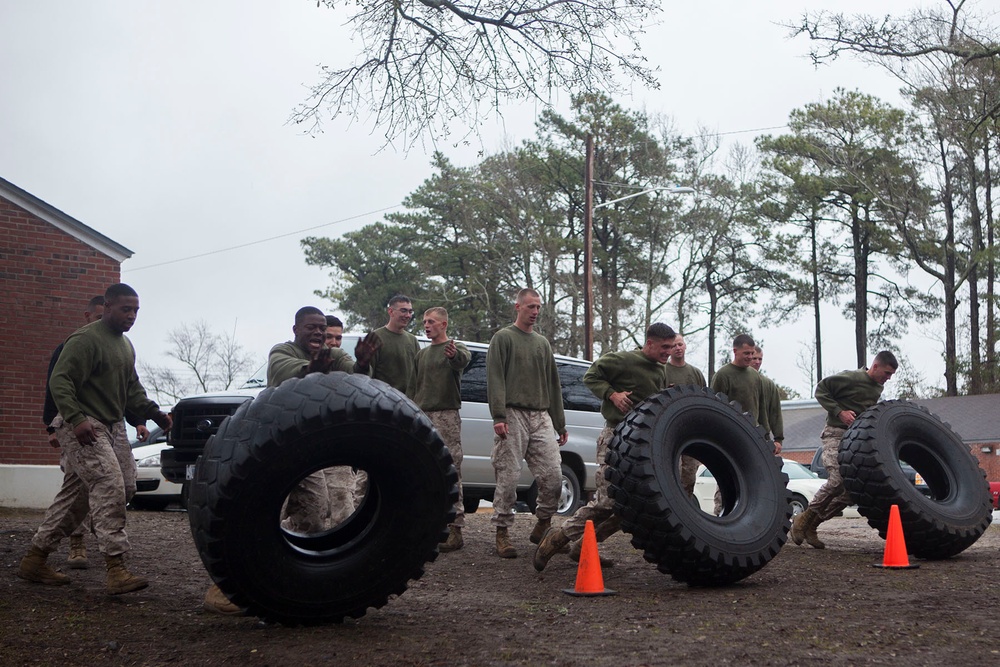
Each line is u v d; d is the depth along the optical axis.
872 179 46.25
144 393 7.02
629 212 43.81
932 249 46.09
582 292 42.91
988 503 9.45
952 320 46.38
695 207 44.75
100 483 6.40
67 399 6.28
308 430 5.06
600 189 43.53
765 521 7.22
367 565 5.44
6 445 13.95
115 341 6.65
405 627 5.60
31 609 5.86
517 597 6.73
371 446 5.23
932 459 9.52
